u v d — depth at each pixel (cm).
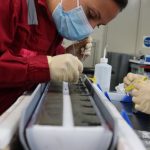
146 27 349
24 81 77
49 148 31
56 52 127
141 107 85
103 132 31
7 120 38
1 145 32
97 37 337
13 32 90
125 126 39
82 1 104
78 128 31
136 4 342
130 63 293
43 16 105
